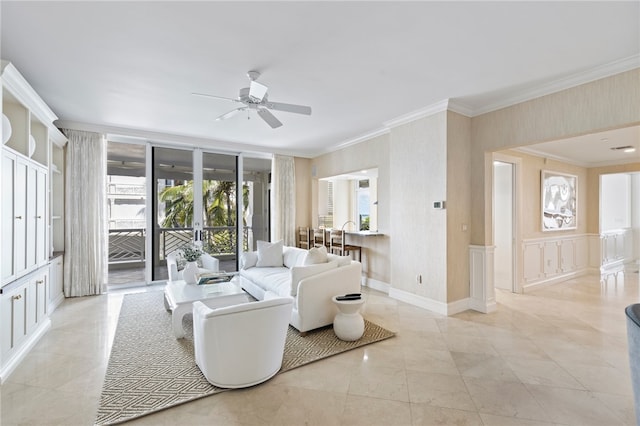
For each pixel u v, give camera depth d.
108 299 4.49
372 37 2.41
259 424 1.88
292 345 2.95
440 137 3.93
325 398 2.13
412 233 4.33
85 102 3.77
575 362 2.66
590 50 2.60
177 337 3.10
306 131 5.16
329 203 8.88
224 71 2.97
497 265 5.30
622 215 7.78
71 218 4.57
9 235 2.57
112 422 1.88
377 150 5.25
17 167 2.73
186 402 2.08
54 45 2.51
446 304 3.87
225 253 6.25
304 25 2.26
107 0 1.97
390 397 2.15
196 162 5.88
